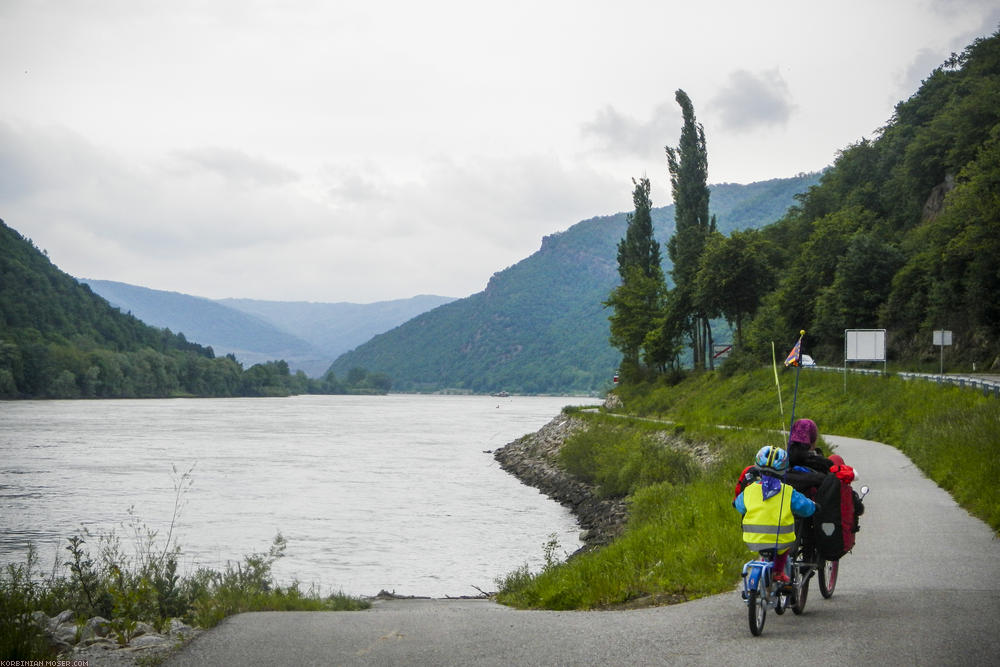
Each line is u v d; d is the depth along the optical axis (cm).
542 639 812
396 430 10156
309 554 2686
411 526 3288
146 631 973
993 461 1697
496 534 3122
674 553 1312
